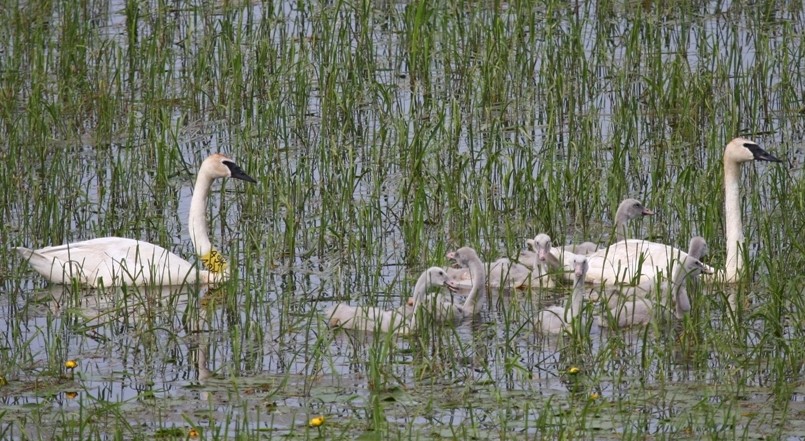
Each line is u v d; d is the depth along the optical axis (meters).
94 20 29.98
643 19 28.88
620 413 13.40
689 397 13.84
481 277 16.75
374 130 22.38
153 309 17.00
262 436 12.97
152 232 20.11
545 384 14.35
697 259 16.97
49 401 14.07
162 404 13.88
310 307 16.91
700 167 21.89
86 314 16.81
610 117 24.33
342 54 26.36
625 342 15.66
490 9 29.22
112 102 24.16
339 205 19.59
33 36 28.09
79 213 20.64
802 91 24.69
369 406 13.69
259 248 18.92
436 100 24.56
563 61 26.33
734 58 26.00
